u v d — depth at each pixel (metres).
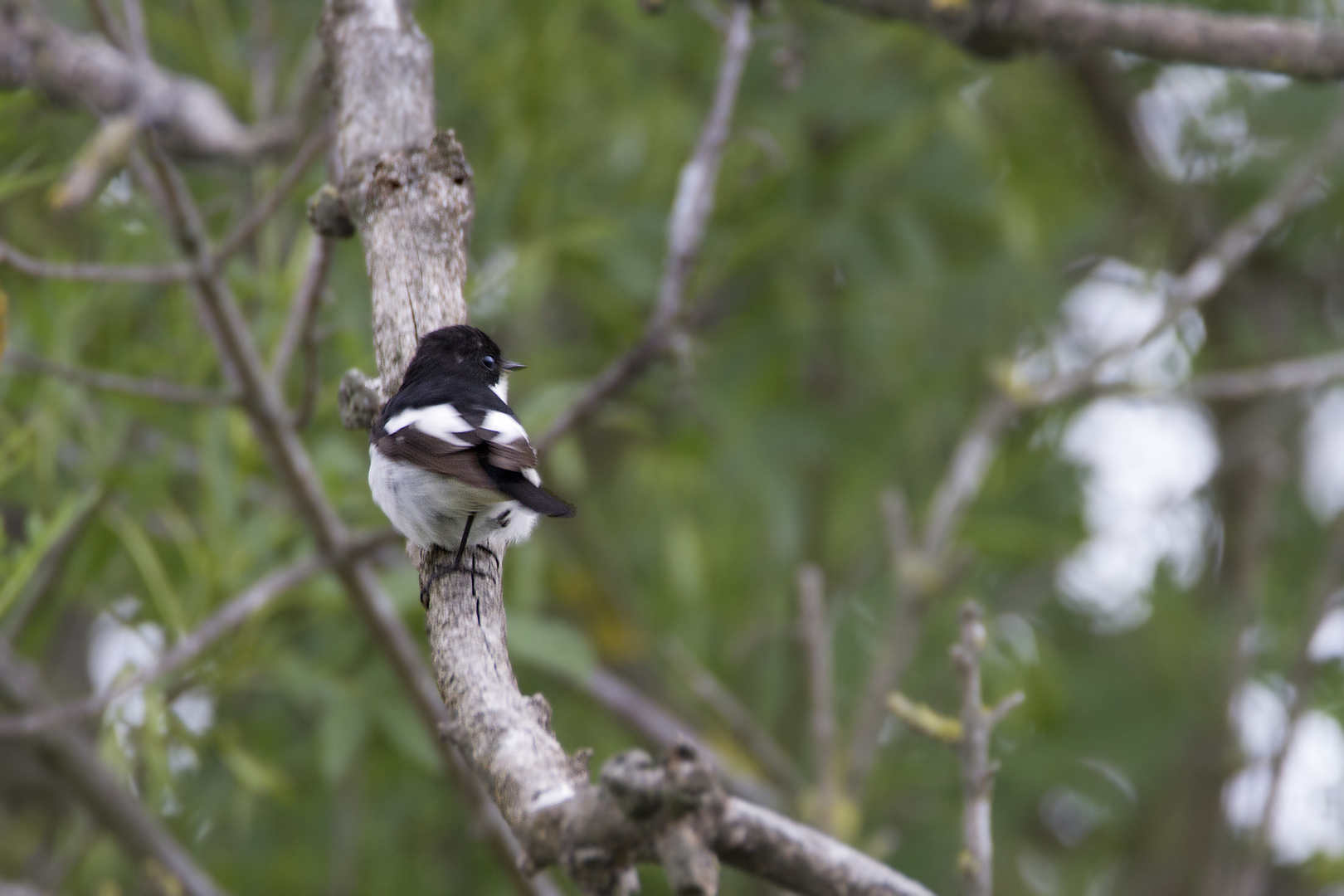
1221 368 15.48
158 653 9.10
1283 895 14.23
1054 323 13.73
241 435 9.27
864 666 12.98
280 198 7.61
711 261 10.91
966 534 12.09
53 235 9.80
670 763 3.41
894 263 11.95
